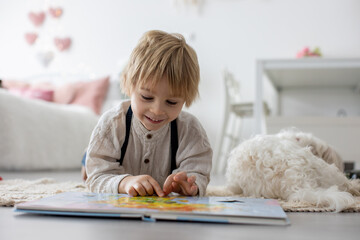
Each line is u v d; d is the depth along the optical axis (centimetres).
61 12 354
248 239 52
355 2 303
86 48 349
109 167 94
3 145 221
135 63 82
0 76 361
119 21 346
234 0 323
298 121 213
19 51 360
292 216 73
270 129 214
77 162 275
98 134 95
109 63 346
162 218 61
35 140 238
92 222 61
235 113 281
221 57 324
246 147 102
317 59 215
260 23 319
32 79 353
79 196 77
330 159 110
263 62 219
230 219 60
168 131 98
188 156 98
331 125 212
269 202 74
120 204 68
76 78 349
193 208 65
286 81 278
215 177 217
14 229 56
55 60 353
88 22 350
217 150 271
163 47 82
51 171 243
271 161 96
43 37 356
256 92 216
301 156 97
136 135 97
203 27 328
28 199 89
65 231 55
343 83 286
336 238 54
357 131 211
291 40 313
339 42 305
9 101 228
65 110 273
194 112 324
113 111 97
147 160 99
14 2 362
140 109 81
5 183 130
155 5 338
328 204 82
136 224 60
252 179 100
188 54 85
